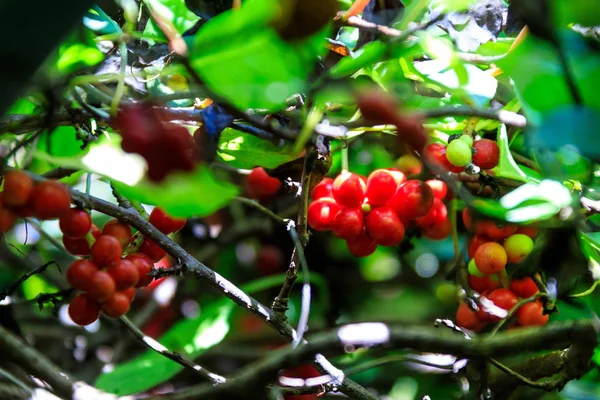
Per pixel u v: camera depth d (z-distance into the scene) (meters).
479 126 0.43
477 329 0.43
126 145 0.32
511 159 0.43
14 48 0.27
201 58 0.33
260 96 0.34
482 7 0.41
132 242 0.39
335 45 0.39
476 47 0.41
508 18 0.41
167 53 0.41
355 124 0.41
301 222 0.41
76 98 0.36
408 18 0.40
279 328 0.41
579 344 0.37
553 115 0.30
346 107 0.43
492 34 0.41
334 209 0.42
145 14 0.42
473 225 0.43
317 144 0.40
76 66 0.40
